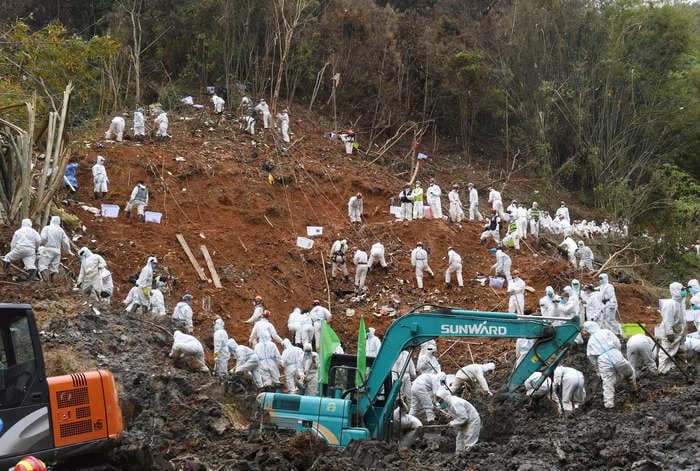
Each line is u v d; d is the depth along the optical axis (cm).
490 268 3078
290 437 1344
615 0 5134
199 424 1417
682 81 5038
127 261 2678
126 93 4012
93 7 4925
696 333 1923
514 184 4675
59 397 977
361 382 1452
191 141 3538
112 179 3091
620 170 4725
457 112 4950
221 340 2006
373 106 4678
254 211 3219
